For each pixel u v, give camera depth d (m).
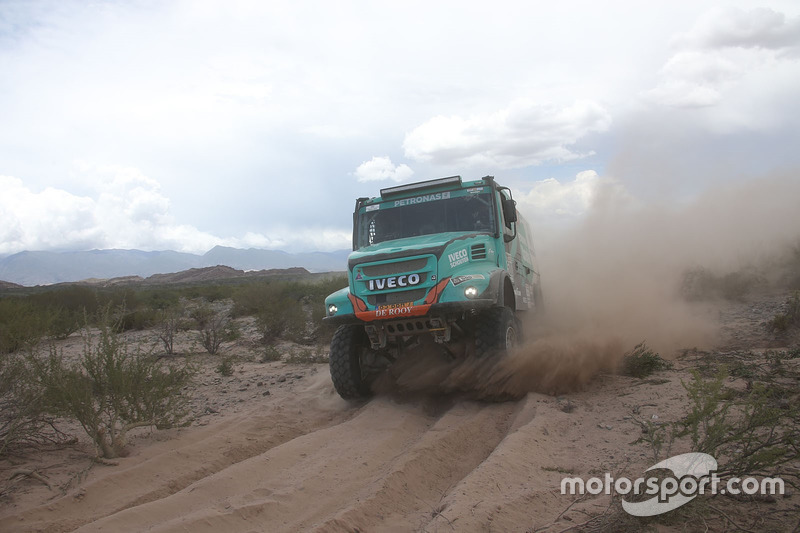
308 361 10.93
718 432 3.31
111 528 3.48
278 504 3.80
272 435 5.83
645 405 5.66
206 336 12.55
